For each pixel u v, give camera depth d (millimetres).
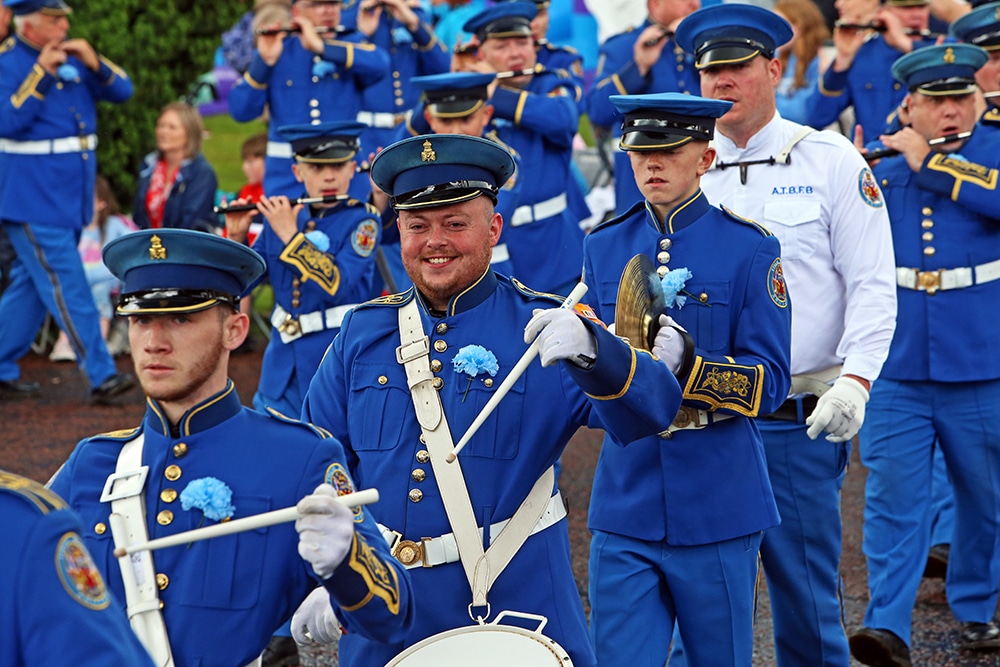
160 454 4641
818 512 6980
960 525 8336
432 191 5195
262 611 4527
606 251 6492
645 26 13422
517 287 5488
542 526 5320
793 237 7074
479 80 10484
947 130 8328
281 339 9086
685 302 6188
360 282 9227
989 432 8219
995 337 8227
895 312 6984
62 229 13875
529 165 11383
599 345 4988
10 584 3471
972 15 9453
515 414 5273
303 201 9125
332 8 14586
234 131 26734
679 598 6184
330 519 4242
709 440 6105
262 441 4660
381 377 5395
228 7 18266
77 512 4660
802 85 14312
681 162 6238
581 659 5301
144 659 3723
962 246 8273
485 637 5051
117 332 16047
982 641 8203
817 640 7035
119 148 17531
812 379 7051
